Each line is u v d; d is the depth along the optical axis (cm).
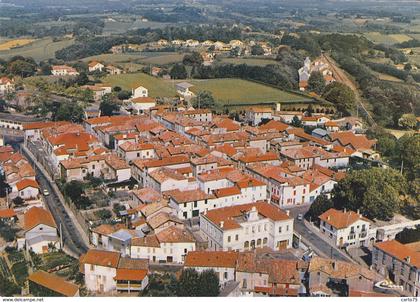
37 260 14612
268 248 15750
